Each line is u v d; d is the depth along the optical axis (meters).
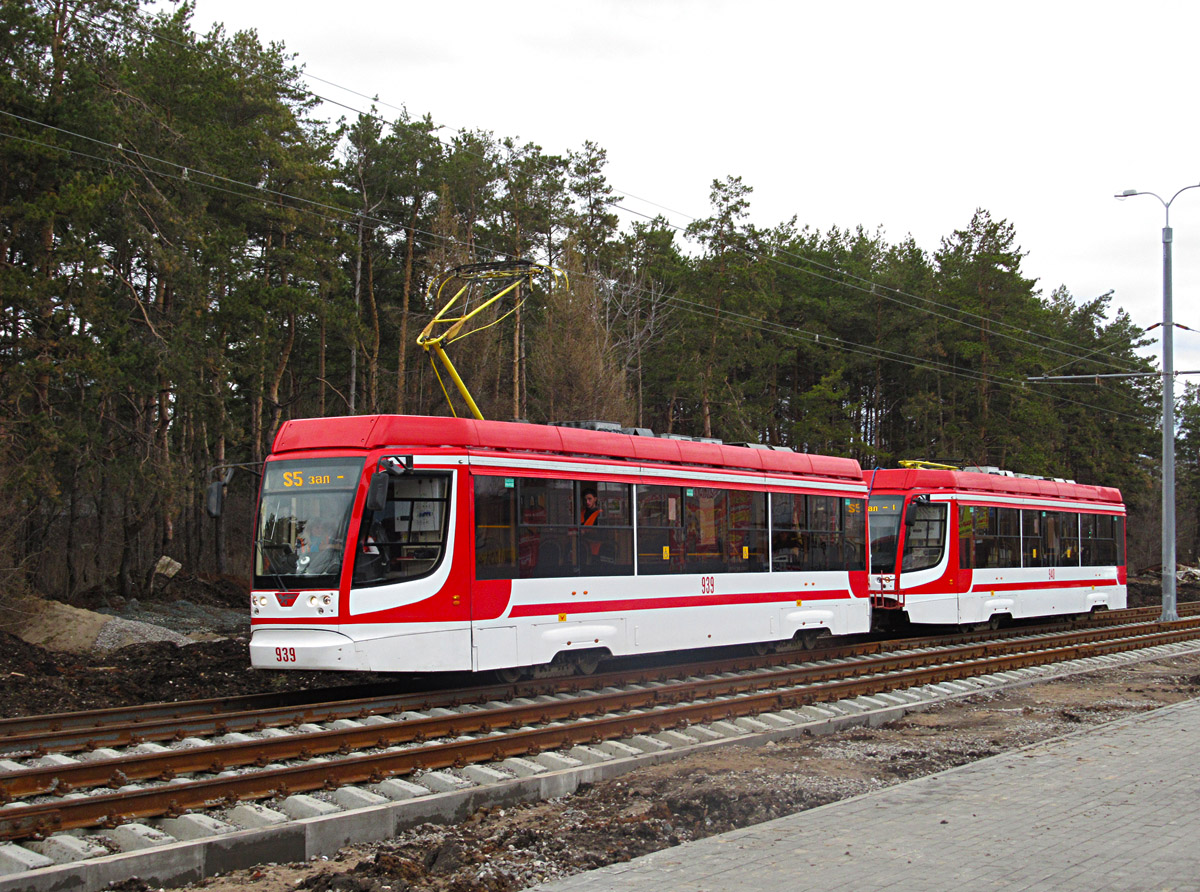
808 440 45.47
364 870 6.27
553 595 12.85
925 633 23.34
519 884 6.20
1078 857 6.21
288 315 35.22
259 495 11.98
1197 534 76.94
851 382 54.91
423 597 11.56
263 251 35.38
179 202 27.55
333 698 12.60
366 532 11.33
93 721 10.58
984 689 14.78
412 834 7.27
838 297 51.53
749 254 43.19
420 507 11.70
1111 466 61.47
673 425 54.34
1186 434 81.31
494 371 36.59
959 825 6.98
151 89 29.67
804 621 16.77
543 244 43.03
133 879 5.93
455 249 36.38
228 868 6.36
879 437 56.75
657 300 46.16
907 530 20.95
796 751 10.21
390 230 41.91
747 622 15.71
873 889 5.66
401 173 40.66
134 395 28.28
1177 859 6.15
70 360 21.98
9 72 22.33
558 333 35.19
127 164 25.44
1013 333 48.50
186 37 33.38
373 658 11.19
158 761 8.34
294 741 9.20
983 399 47.78
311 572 11.35
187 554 38.69
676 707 11.41
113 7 25.88
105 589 27.39
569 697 12.38
